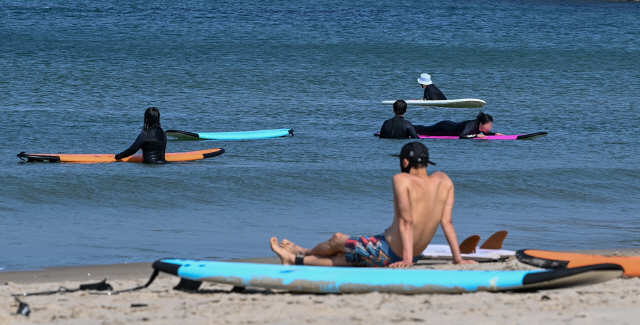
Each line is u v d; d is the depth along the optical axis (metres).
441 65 130.25
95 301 18.53
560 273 18.44
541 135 64.38
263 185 44.34
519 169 50.28
